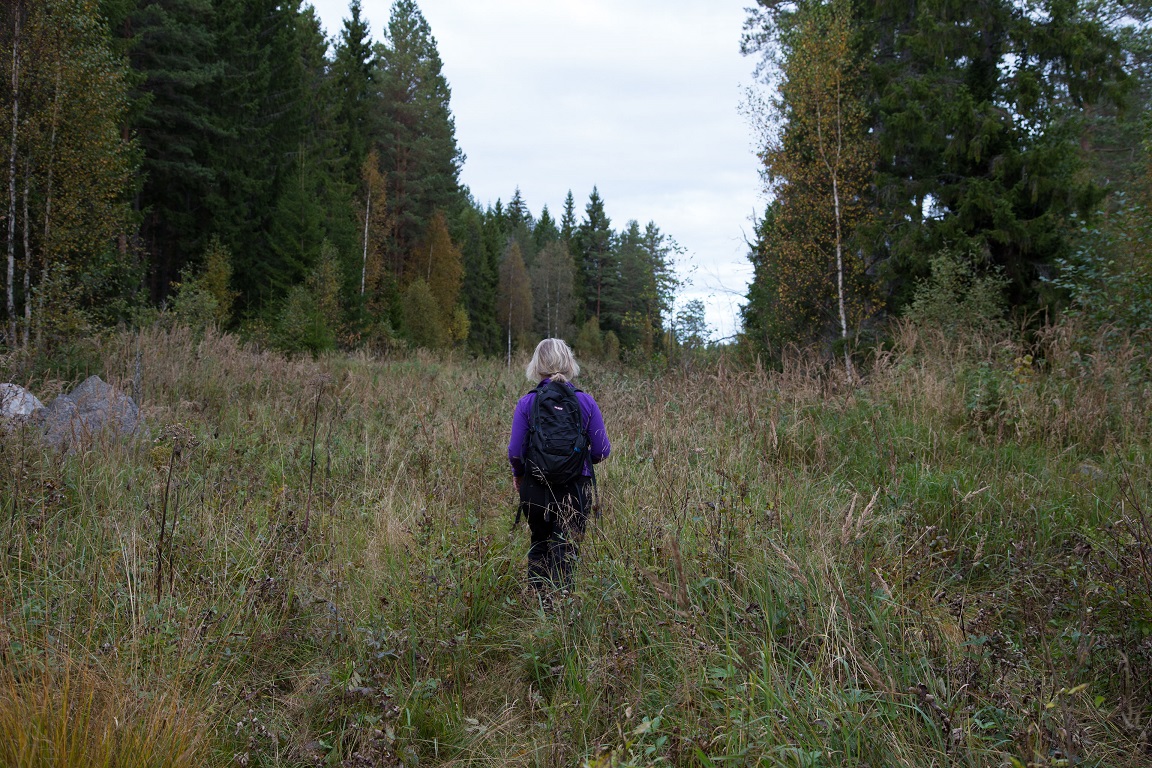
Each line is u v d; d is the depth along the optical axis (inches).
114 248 595.8
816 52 601.9
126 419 247.1
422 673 122.9
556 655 126.9
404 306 1498.5
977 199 505.4
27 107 505.4
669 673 111.6
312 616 132.1
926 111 550.9
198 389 338.0
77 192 514.9
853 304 601.9
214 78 1003.3
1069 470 198.2
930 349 341.1
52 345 397.7
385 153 1679.4
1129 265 346.9
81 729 88.3
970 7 549.6
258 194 1123.3
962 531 163.9
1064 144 515.8
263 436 266.7
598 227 3403.1
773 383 299.7
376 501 196.1
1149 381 258.5
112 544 150.7
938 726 91.3
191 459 204.8
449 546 152.2
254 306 1076.5
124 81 675.4
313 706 112.6
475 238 2249.0
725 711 97.3
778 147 630.5
